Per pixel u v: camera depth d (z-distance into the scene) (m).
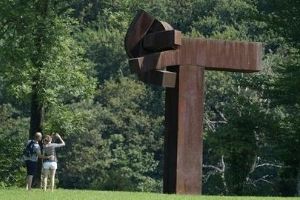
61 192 35.94
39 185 57.75
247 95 73.31
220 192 67.38
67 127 59.16
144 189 109.88
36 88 56.72
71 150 111.69
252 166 60.44
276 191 61.88
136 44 37.84
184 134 37.59
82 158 111.25
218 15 149.75
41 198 31.22
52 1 57.53
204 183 83.00
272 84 64.94
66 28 57.91
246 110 62.09
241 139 59.09
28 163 38.47
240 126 60.56
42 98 56.44
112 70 136.00
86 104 118.75
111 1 63.50
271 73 79.38
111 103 123.50
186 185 37.50
